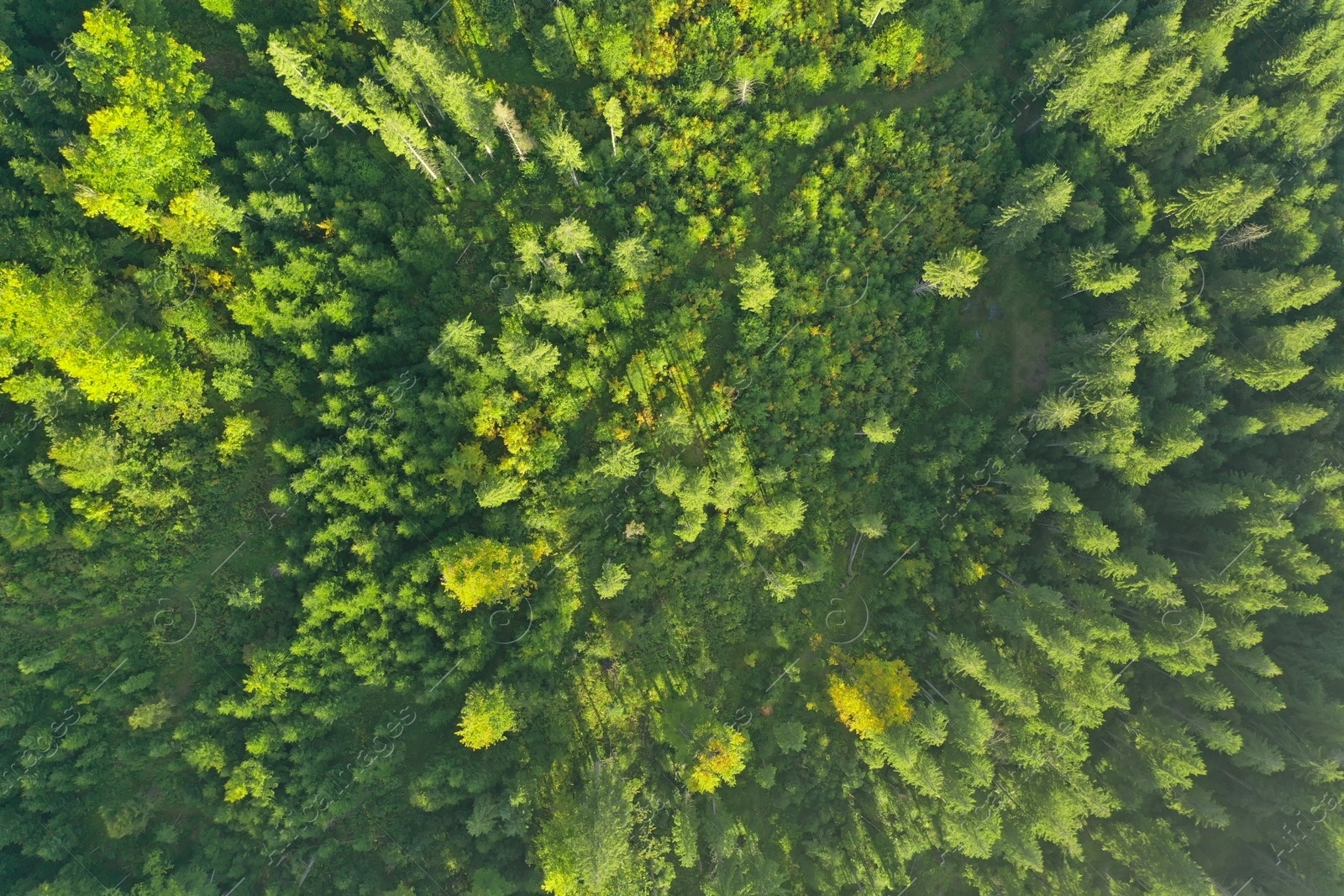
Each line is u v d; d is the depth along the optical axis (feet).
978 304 221.25
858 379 210.59
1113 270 195.93
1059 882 209.56
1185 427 196.34
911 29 201.87
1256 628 207.31
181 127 164.04
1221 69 206.90
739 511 208.85
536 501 198.08
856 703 194.39
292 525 188.85
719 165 201.77
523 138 192.95
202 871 175.42
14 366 163.94
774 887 183.42
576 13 192.95
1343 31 198.90
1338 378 206.18
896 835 205.98
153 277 169.48
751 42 203.21
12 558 171.73
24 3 169.68
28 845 166.71
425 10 193.77
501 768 196.95
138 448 176.76
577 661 204.23
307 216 179.42
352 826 191.52
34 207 164.45
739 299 202.39
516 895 189.78
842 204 207.10
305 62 180.04
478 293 198.49
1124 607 208.74
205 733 180.75
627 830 181.06
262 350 182.91
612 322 201.57
